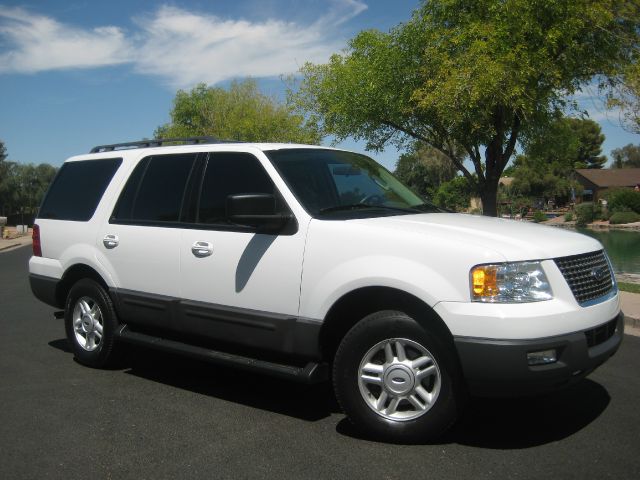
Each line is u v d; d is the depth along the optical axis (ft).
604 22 38.50
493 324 12.12
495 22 39.19
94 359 19.76
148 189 18.49
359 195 16.49
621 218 133.18
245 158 16.57
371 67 44.91
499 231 13.83
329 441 13.78
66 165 21.67
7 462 12.91
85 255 19.43
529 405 15.76
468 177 47.47
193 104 157.79
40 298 21.33
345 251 13.94
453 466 12.28
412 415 13.33
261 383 18.39
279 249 14.90
